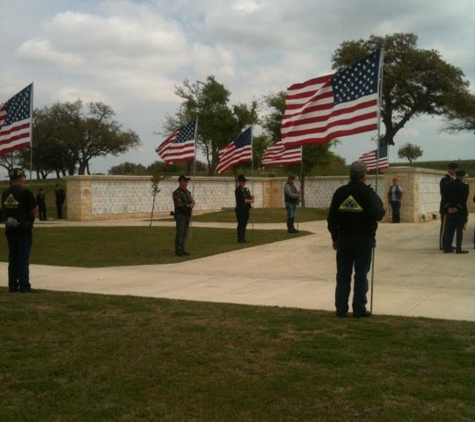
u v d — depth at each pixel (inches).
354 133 364.2
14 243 406.6
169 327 299.9
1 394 213.3
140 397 208.4
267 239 759.7
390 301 360.5
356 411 191.9
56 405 202.2
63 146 3026.6
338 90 374.6
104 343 273.1
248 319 314.3
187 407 199.0
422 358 242.4
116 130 3174.2
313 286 424.5
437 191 1187.9
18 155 2753.4
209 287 423.5
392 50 2368.4
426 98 2421.3
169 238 785.6
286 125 464.1
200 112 1898.4
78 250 663.1
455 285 418.0
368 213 311.9
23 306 354.6
